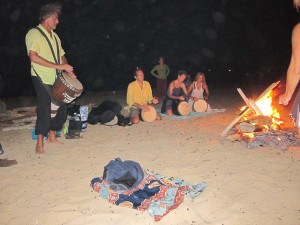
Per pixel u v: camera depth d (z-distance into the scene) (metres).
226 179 4.39
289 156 5.20
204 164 4.96
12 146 6.08
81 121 6.69
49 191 4.21
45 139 6.36
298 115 3.15
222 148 5.69
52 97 5.42
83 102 12.14
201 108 8.81
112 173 4.14
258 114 6.29
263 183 4.22
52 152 5.68
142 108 7.66
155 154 5.48
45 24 5.34
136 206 3.72
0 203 3.96
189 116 8.32
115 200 3.85
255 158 5.15
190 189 4.03
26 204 3.90
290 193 3.97
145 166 4.95
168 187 4.00
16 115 8.41
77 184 4.38
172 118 8.22
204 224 3.40
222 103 10.73
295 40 2.97
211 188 4.15
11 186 4.37
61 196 4.07
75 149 5.81
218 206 3.73
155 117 7.87
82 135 6.71
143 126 7.43
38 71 5.27
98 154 5.54
